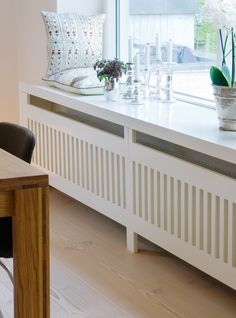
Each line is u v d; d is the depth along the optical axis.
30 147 2.44
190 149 3.12
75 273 3.15
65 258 3.32
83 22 4.09
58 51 4.02
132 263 3.26
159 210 3.12
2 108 4.92
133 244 3.36
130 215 3.34
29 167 2.06
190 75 3.74
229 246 2.71
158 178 3.09
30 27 4.62
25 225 1.99
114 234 3.62
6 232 2.41
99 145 3.51
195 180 2.84
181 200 2.95
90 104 3.51
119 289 2.99
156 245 3.46
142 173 3.19
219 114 2.93
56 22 4.03
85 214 3.93
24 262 2.01
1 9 4.78
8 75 4.89
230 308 2.81
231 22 2.88
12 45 4.86
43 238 2.02
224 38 3.40
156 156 3.06
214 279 3.07
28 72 4.74
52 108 4.24
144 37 4.11
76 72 3.91
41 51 4.52
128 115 3.23
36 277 2.04
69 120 3.75
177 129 2.94
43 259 2.04
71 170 3.82
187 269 3.18
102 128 3.66
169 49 3.57
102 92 3.77
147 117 3.19
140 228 3.27
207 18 2.95
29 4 4.59
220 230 2.74
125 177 3.33
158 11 3.95
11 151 2.55
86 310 2.80
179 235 3.01
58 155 3.93
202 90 3.65
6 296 2.92
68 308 2.82
